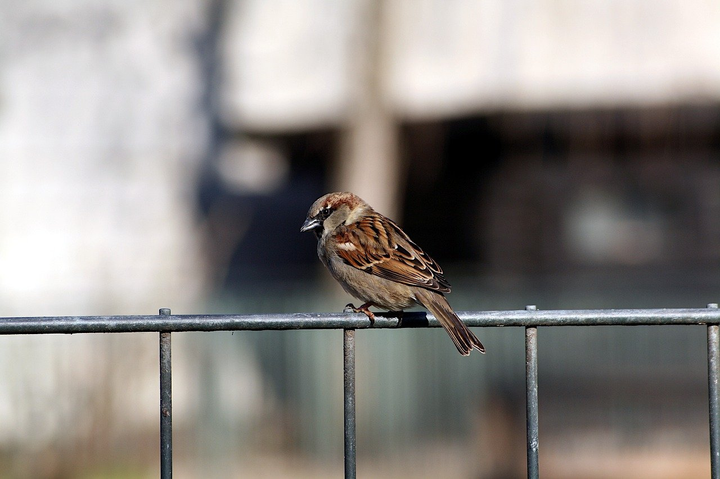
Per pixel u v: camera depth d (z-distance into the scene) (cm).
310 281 1730
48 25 1770
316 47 1700
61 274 1645
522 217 1738
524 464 1204
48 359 1112
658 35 1596
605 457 1197
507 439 1212
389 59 1538
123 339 1138
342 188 1577
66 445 1109
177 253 1688
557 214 1723
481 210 1764
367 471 1219
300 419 1211
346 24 1709
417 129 1606
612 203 1705
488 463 1209
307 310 1222
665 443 1209
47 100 1731
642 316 337
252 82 1698
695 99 1497
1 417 1098
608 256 1706
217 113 1723
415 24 1675
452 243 1800
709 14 1617
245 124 1666
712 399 335
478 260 1780
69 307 1225
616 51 1584
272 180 1792
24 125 1716
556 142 1597
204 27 1777
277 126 1653
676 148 1570
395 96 1575
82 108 1731
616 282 1683
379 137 1544
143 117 1730
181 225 1702
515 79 1562
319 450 1209
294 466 1202
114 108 1734
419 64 1616
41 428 1105
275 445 1200
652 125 1519
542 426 1234
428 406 1223
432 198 1789
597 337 1236
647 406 1219
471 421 1216
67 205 1680
